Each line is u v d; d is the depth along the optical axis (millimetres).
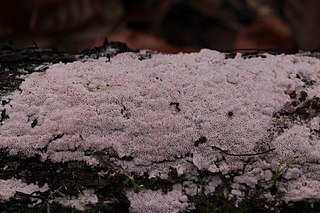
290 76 310
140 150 293
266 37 570
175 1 617
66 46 605
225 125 295
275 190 293
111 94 298
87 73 307
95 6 601
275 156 294
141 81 302
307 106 302
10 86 305
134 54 321
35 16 578
